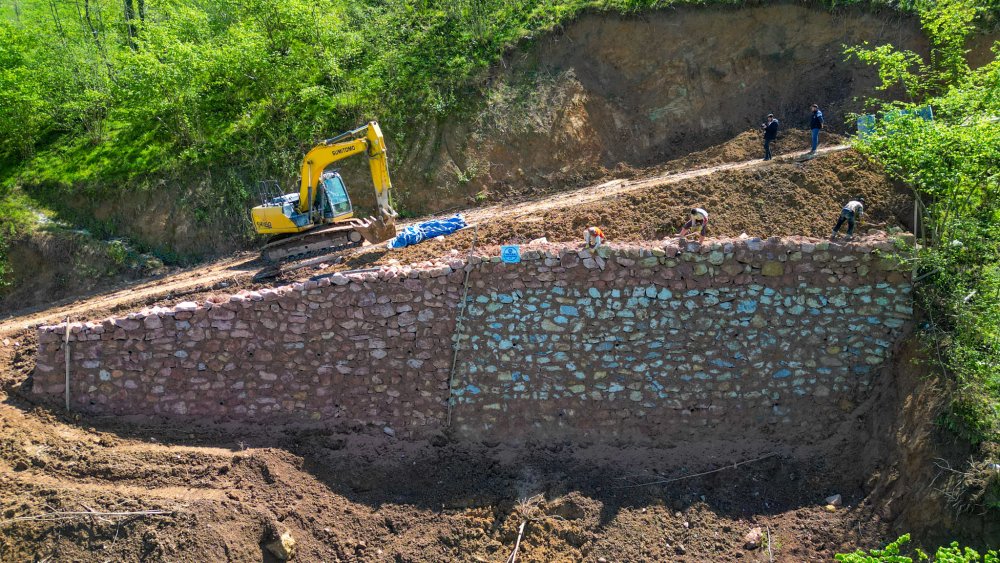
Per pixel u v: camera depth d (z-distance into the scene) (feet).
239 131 67.15
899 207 46.98
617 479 37.27
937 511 30.48
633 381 38.78
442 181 63.26
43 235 63.72
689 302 37.76
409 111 65.57
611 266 37.55
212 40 70.90
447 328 38.93
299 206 53.57
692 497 36.27
